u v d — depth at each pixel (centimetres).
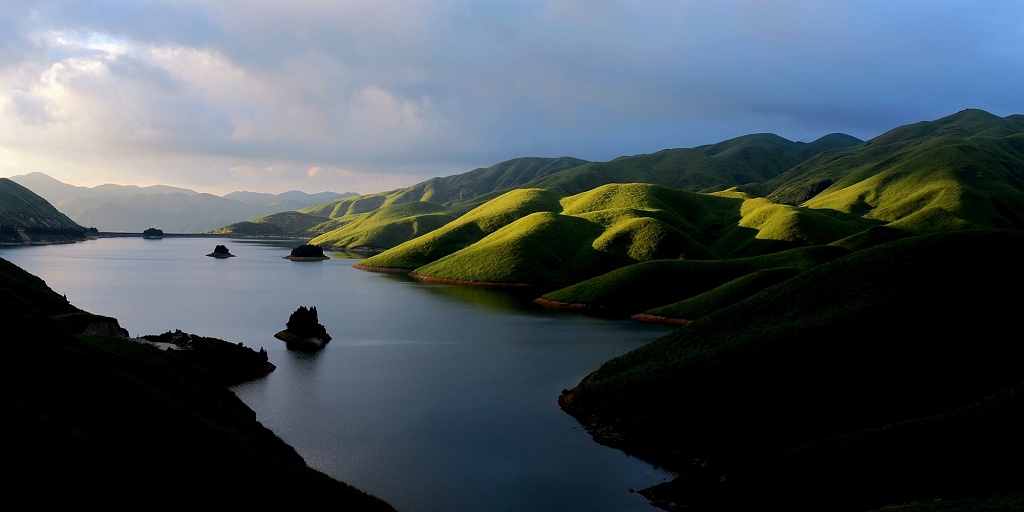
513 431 5209
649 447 4762
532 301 14325
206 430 3531
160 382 4250
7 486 2281
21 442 2534
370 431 5178
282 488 3303
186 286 16862
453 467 4459
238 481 3191
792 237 18550
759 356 5441
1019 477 3247
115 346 4688
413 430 5212
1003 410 3778
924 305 5512
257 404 5903
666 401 5297
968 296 5525
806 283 6862
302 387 6550
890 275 6266
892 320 5406
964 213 19512
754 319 6481
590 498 4000
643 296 13250
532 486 4162
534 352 8450
